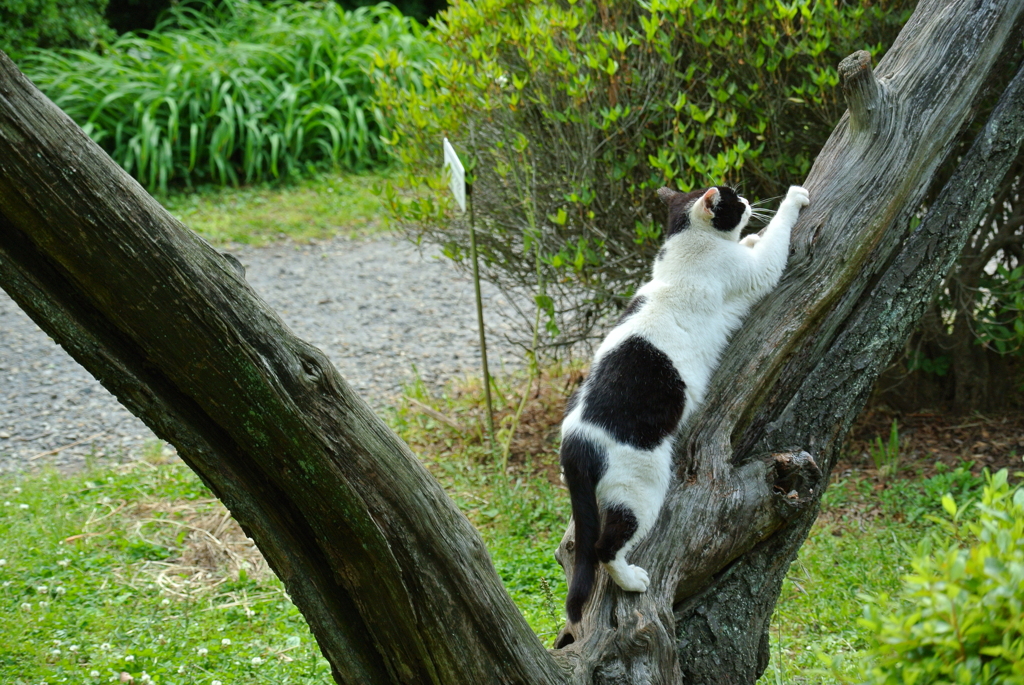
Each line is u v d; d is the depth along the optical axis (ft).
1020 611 4.88
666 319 9.85
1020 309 14.70
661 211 16.21
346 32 39.45
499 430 18.61
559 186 16.16
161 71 35.55
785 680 10.34
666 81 14.74
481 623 6.98
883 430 17.67
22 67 36.68
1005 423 17.21
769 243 10.08
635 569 8.40
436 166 17.71
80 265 5.63
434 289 27.68
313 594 6.86
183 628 11.96
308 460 6.20
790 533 9.23
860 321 9.66
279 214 33.22
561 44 15.52
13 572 13.21
